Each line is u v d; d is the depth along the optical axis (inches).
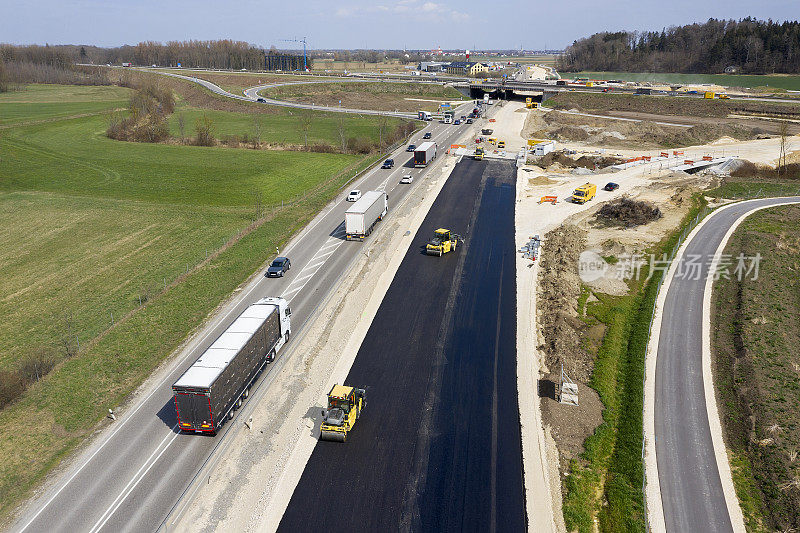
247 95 7416.3
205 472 1128.8
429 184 3346.5
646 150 4407.0
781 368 1466.5
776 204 2896.2
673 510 1051.9
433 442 1224.8
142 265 2268.7
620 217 2726.4
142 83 7096.5
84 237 2605.8
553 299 1893.5
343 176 3570.4
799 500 1043.9
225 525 1005.8
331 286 1996.8
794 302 1830.7
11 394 1368.1
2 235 2645.2
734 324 1729.8
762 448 1197.7
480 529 1000.2
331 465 1154.7
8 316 1871.3
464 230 2573.8
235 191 3366.1
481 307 1846.7
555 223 2687.0
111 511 1027.9
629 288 2026.3
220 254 2308.1
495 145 4559.5
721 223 2596.0
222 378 1210.6
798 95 6555.1
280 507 1047.0
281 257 2137.1
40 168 3887.8
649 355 1585.9
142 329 1704.0
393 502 1059.9
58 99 7298.2
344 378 1455.5
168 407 1342.3
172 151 4419.3
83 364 1521.9
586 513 1041.5
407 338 1652.3
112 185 3503.9
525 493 1087.0
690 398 1396.4
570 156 4183.1
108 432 1250.6
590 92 7057.1
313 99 7460.6
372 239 2459.4
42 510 1028.5
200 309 1825.8
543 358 1565.0
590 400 1381.6
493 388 1418.6
